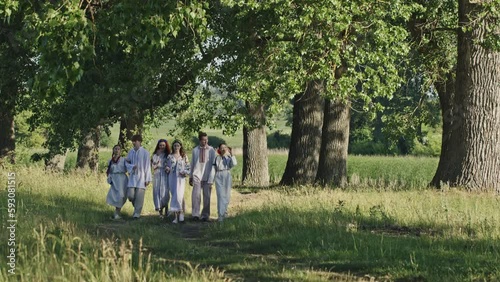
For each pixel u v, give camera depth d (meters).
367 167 49.06
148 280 8.41
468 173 21.59
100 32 10.91
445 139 24.50
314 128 31.80
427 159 51.41
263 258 11.79
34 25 10.38
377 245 11.99
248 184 34.66
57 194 19.61
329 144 29.08
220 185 17.92
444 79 24.95
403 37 21.62
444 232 13.05
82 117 28.50
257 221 15.38
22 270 8.44
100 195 20.44
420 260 10.86
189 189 23.81
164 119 36.88
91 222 15.88
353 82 21.72
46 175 22.81
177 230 16.12
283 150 60.66
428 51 25.30
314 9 20.56
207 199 18.12
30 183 20.83
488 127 21.45
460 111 21.86
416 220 14.66
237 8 23.47
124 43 22.92
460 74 21.97
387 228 14.20
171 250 12.31
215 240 14.25
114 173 17.47
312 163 31.78
